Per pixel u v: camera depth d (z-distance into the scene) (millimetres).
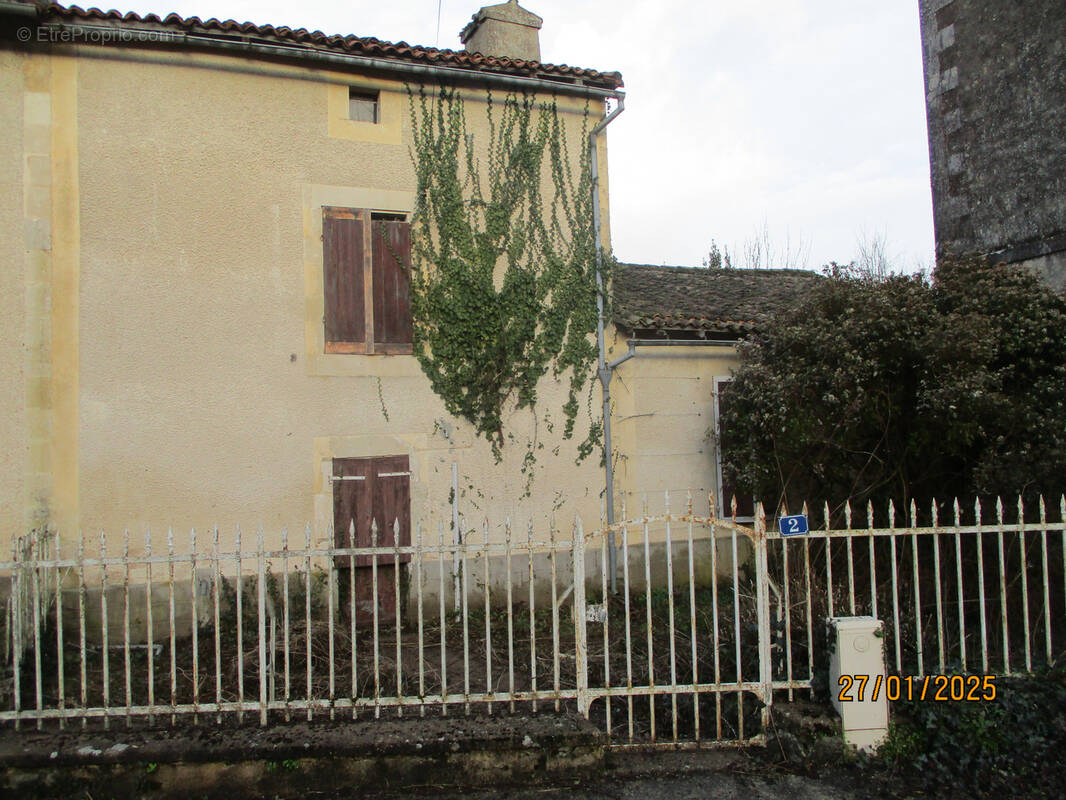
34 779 4363
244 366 7727
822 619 5164
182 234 7582
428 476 8375
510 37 10078
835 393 7523
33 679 5719
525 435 8852
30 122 7195
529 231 9016
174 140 7598
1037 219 8812
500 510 8664
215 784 4449
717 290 11250
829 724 4789
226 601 7477
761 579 5098
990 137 9352
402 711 5008
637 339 9328
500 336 8703
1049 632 5266
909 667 5309
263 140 7918
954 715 4816
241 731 4672
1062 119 8578
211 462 7566
